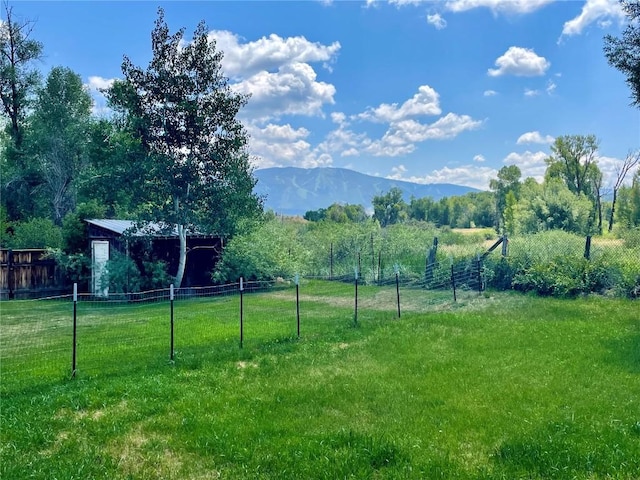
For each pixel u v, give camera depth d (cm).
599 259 1612
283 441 548
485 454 511
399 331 1102
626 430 545
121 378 800
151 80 1997
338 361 875
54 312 1538
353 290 1970
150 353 967
